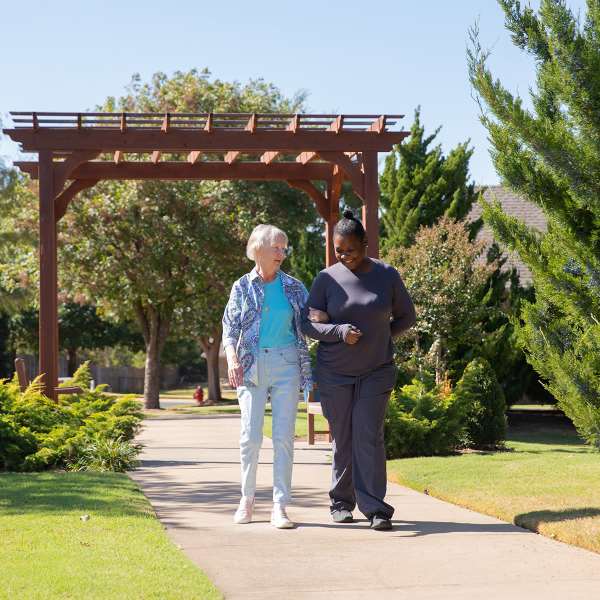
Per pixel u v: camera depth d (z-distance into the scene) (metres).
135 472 11.77
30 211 35.16
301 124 15.27
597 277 7.87
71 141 14.90
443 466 11.45
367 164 15.46
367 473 7.55
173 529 7.48
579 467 10.98
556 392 8.10
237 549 6.68
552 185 8.18
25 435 11.91
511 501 8.43
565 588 5.54
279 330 7.82
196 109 37.16
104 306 38.47
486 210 8.45
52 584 5.31
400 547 6.74
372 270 7.71
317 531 7.40
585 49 7.76
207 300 37.81
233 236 35.69
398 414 13.41
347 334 7.40
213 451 15.17
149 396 38.50
